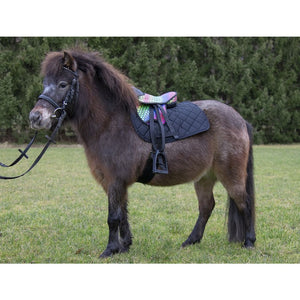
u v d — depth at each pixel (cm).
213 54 1639
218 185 788
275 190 723
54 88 340
